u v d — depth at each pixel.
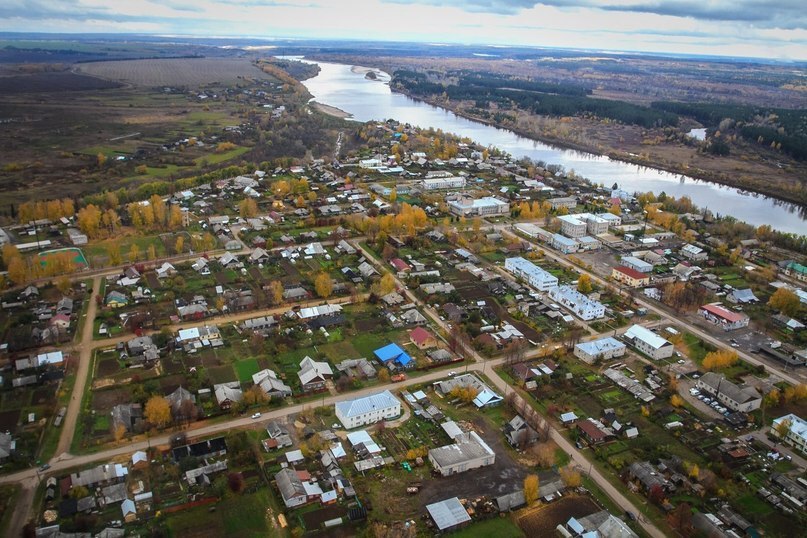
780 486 139.88
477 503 130.88
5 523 120.81
